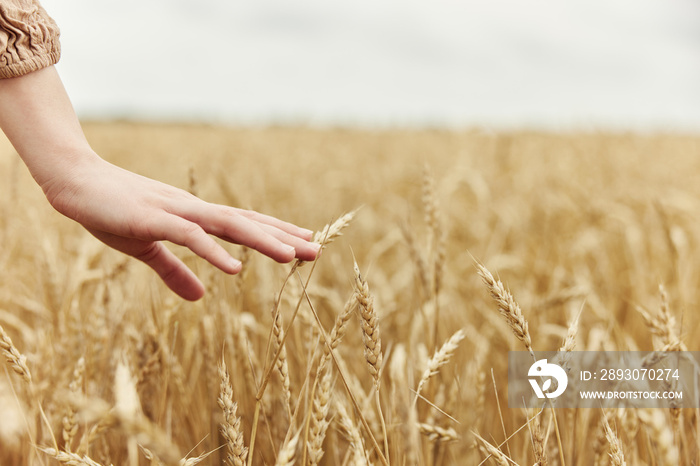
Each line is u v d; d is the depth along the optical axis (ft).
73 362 5.92
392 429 4.71
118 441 5.47
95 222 4.19
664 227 8.50
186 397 6.01
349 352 6.96
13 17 4.36
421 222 16.17
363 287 3.64
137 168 25.34
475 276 11.11
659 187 20.52
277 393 5.81
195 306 6.59
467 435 5.64
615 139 35.19
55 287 6.74
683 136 42.19
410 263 10.65
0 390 5.01
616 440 3.82
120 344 6.86
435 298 6.53
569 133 35.58
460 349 8.05
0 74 4.32
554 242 13.61
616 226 15.05
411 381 5.40
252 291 8.04
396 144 44.32
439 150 37.19
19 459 5.68
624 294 10.02
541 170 24.30
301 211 16.66
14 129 4.41
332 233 3.98
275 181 23.25
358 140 47.78
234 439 3.47
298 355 5.57
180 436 6.01
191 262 7.20
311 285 7.11
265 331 6.75
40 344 6.07
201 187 14.67
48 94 4.58
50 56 4.68
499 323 8.00
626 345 5.52
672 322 4.95
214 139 47.03
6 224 10.06
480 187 16.40
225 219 4.03
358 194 21.57
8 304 8.78
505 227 14.57
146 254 5.05
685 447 4.75
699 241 12.52
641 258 12.07
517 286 10.91
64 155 4.37
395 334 8.14
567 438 5.24
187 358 6.56
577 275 10.86
